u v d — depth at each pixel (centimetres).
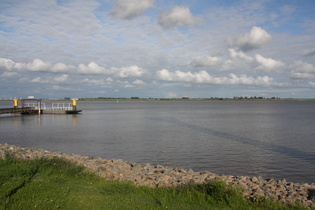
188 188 1084
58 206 742
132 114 9112
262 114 9238
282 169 2022
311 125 5291
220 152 2616
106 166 1504
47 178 1007
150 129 4562
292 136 3750
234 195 1018
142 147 2864
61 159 1340
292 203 1017
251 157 2400
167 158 2356
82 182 1049
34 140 3328
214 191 1024
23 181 917
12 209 688
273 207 951
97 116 7850
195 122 6009
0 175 970
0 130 4316
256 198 1009
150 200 914
